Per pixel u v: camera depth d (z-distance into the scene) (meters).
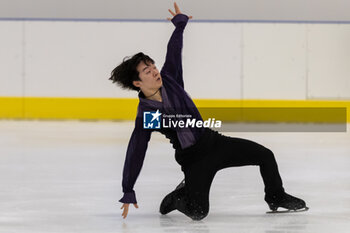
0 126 39.75
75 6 48.75
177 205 12.75
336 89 46.19
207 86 46.22
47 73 46.22
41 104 45.97
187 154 12.41
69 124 41.81
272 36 46.22
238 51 46.28
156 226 11.92
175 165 21.78
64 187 17.11
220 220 12.48
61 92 46.22
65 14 48.75
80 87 46.16
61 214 13.24
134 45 46.47
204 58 46.16
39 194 15.92
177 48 12.71
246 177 18.78
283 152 26.20
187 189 12.39
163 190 16.59
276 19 48.88
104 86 46.09
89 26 46.34
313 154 25.45
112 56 46.34
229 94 46.16
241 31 46.22
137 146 12.20
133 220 12.58
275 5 48.88
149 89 12.20
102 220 12.58
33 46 46.22
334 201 14.79
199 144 12.34
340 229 11.52
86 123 42.78
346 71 46.22
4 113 46.00
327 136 34.31
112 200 15.05
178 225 11.99
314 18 48.88
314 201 14.79
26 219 12.70
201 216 12.32
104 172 20.17
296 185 17.44
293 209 12.92
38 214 13.24
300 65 46.22
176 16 12.92
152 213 13.41
